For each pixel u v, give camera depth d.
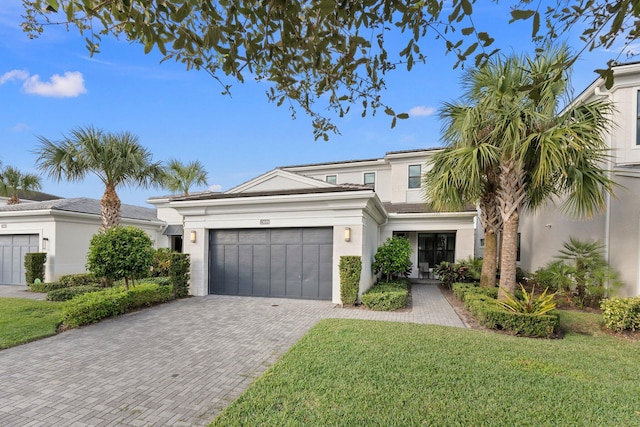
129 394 4.28
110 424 3.60
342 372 4.62
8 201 22.38
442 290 13.55
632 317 6.91
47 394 4.27
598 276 9.16
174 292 10.91
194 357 5.61
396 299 9.30
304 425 3.35
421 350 5.55
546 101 7.29
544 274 10.41
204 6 2.25
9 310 8.92
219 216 11.58
